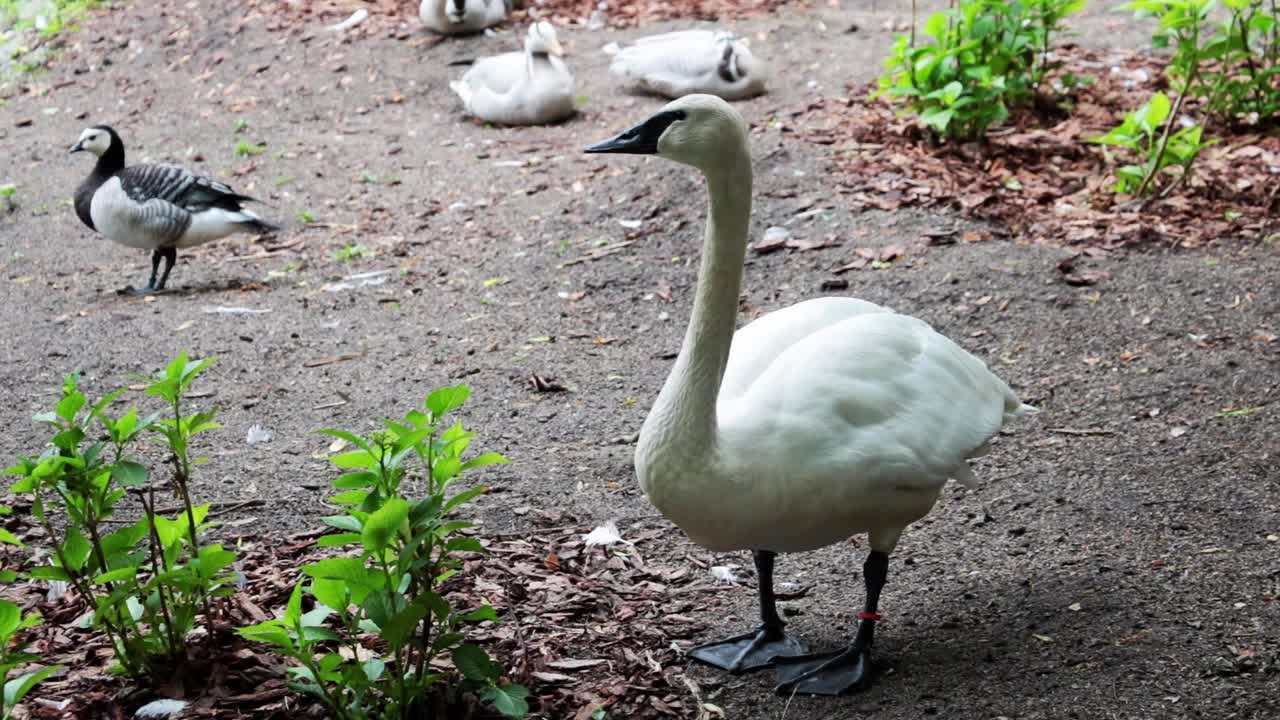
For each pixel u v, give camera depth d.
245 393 7.14
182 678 4.11
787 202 9.16
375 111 12.69
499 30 14.57
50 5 15.99
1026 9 10.15
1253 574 4.62
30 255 9.92
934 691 4.09
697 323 3.88
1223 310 7.10
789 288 8.01
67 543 3.90
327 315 8.33
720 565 5.09
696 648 4.43
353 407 6.90
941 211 8.76
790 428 3.90
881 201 8.96
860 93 11.46
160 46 14.62
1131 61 11.93
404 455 3.65
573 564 5.07
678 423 3.88
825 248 8.43
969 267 7.88
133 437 4.04
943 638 4.42
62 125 13.04
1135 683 4.01
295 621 3.61
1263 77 9.84
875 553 4.21
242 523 5.50
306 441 6.48
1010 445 5.96
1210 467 5.54
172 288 9.05
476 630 4.50
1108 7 14.02
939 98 9.71
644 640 4.50
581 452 6.22
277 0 15.29
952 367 4.32
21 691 3.41
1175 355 6.70
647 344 7.61
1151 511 5.20
